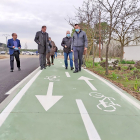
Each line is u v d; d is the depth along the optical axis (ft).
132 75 25.84
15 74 26.00
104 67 34.55
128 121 9.60
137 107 11.80
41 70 28.58
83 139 7.66
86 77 22.17
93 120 9.54
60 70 28.81
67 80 19.92
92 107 11.48
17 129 8.34
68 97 13.43
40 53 28.96
